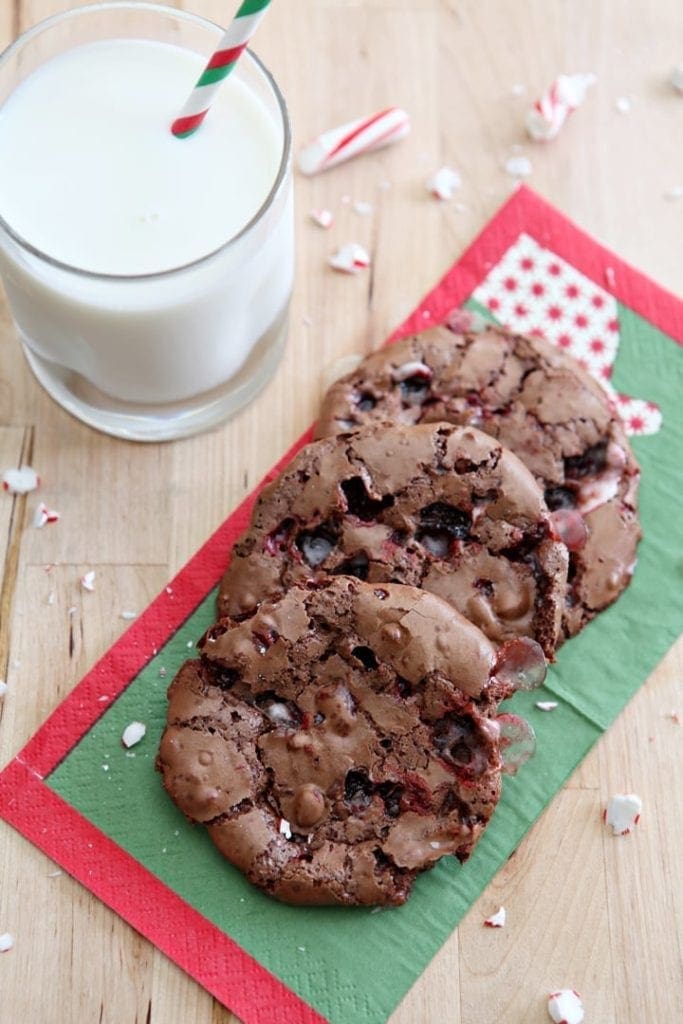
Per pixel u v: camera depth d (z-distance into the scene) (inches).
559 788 21.1
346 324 22.7
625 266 22.9
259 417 22.3
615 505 21.6
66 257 19.6
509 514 20.6
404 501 20.6
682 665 21.5
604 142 23.5
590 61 23.7
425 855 20.0
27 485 21.9
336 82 23.5
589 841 21.0
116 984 20.5
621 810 20.9
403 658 20.0
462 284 22.8
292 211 20.9
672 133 23.5
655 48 23.8
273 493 20.8
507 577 20.6
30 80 20.1
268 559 20.7
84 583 21.6
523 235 23.0
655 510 22.0
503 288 22.8
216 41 20.3
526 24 23.8
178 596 21.5
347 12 23.7
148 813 20.8
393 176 23.2
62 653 21.4
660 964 20.7
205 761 20.2
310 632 20.2
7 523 21.8
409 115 23.4
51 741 21.0
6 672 21.4
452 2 23.8
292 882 20.1
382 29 23.7
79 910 20.6
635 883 20.9
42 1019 20.4
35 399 22.3
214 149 20.0
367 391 21.7
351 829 20.1
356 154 23.1
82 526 21.8
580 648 21.5
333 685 20.2
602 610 21.5
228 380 21.7
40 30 20.0
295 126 23.3
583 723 21.3
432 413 21.6
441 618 20.1
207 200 19.8
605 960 20.7
